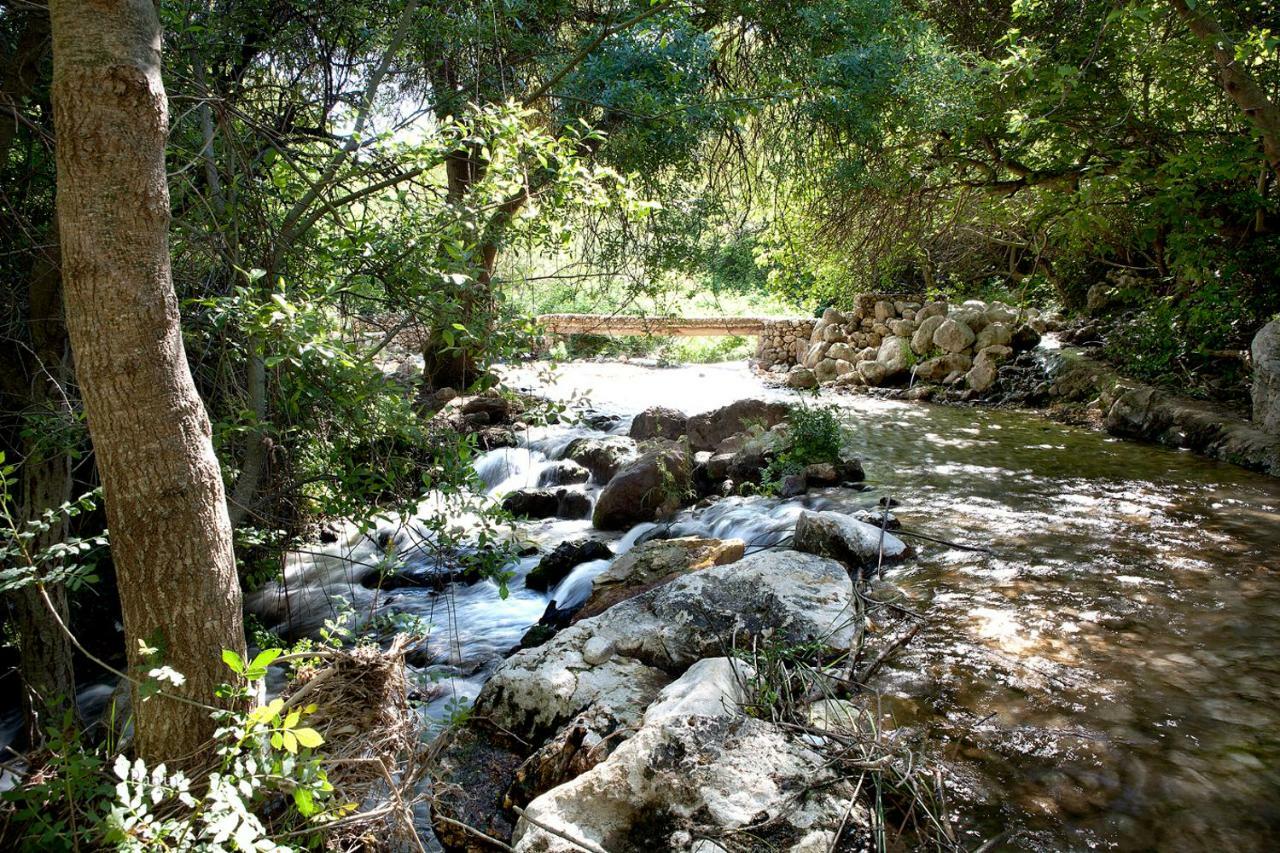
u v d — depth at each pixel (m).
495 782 3.45
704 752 2.96
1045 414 10.71
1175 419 8.67
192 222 3.98
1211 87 8.95
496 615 5.98
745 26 8.85
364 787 2.96
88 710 4.96
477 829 3.18
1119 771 3.02
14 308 4.49
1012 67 8.96
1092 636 4.10
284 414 4.23
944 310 13.49
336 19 5.54
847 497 6.93
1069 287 13.91
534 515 8.21
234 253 3.94
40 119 4.56
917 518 6.15
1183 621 4.23
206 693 2.66
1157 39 9.02
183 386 2.60
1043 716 3.39
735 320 17.36
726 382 15.05
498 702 3.79
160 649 2.61
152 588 2.58
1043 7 9.66
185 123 4.33
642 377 15.59
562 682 3.75
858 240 11.73
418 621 3.82
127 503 2.54
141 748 2.71
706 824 2.70
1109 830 2.73
